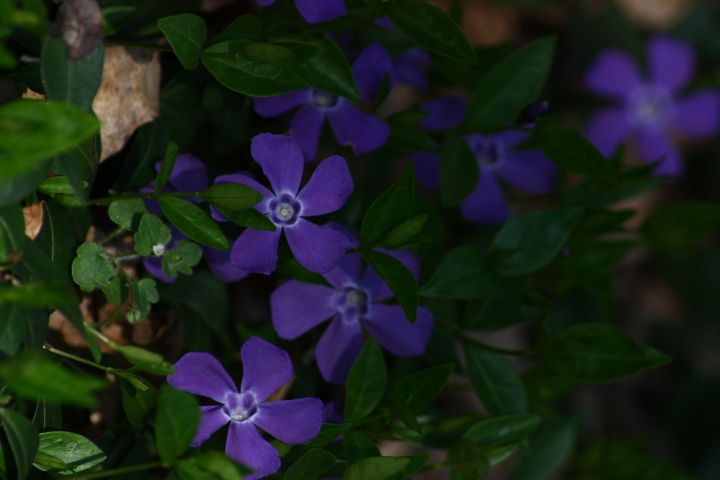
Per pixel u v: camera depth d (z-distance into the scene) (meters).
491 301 0.56
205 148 0.56
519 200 0.61
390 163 0.57
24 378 0.47
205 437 0.51
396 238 0.52
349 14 0.55
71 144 0.48
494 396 0.56
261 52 0.51
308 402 0.52
